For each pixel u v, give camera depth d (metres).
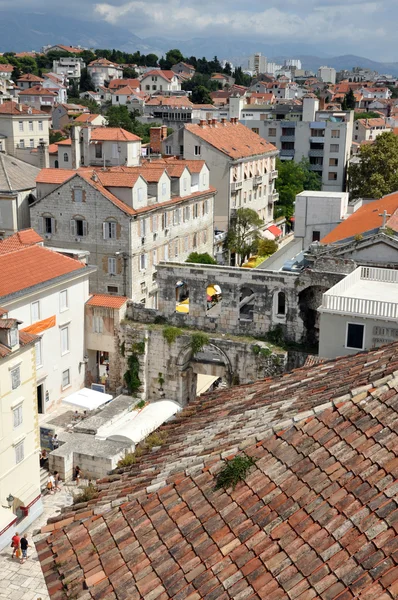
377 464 14.80
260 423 18.00
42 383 59.72
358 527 13.71
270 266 86.06
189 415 23.78
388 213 63.94
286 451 15.88
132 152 108.81
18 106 140.62
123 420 57.00
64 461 50.91
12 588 39.50
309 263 63.00
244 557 14.02
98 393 60.28
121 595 14.15
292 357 60.41
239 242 107.62
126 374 66.44
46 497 49.50
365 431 15.65
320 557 13.44
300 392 20.42
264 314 62.19
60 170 85.19
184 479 16.38
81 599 14.35
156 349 65.50
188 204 92.88
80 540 15.82
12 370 43.44
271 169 129.88
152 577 14.34
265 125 152.62
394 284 48.12
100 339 66.56
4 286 55.41
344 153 148.12
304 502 14.61
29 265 59.72
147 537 15.28
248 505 15.05
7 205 90.38
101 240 79.94
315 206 71.94
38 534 16.53
